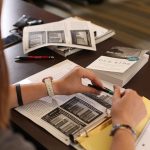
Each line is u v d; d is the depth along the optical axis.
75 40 1.21
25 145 0.51
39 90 0.95
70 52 1.17
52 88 0.96
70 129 0.84
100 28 1.33
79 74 0.97
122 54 1.11
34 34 1.25
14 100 0.92
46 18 1.42
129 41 2.75
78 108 0.91
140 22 3.06
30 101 0.94
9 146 0.49
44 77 1.04
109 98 0.94
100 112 0.89
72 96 0.96
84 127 0.84
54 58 1.15
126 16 3.18
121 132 0.76
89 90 0.96
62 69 1.09
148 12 3.24
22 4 1.55
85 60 1.14
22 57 1.15
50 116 0.89
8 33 1.30
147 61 1.12
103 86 0.98
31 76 1.05
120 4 3.41
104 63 1.06
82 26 1.29
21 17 1.42
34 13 1.47
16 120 0.89
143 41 2.75
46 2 3.32
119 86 0.98
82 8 3.35
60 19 1.41
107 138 0.80
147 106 0.90
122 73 1.00
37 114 0.90
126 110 0.81
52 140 0.82
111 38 1.28
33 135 0.84
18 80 1.03
